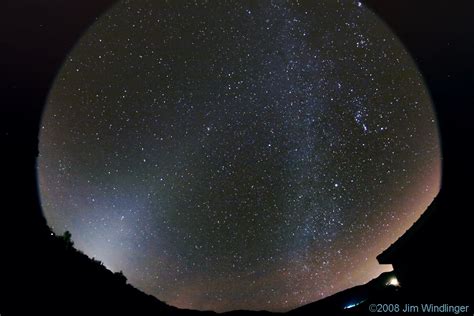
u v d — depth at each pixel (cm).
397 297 929
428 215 904
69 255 1052
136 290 1109
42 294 796
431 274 884
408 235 913
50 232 1166
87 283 952
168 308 1112
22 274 824
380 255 936
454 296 852
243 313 1308
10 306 703
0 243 910
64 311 786
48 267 914
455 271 865
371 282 1209
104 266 1134
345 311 1023
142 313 981
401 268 917
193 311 1187
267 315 1307
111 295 968
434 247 891
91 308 857
